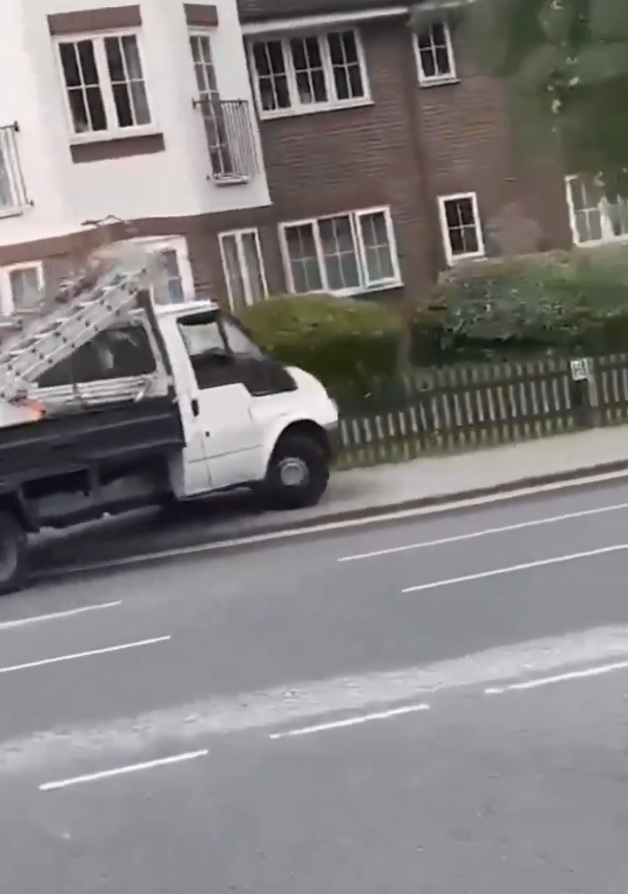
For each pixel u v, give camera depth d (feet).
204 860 19.99
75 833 21.81
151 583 41.68
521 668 26.89
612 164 71.00
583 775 21.24
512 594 32.83
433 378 58.18
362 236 84.12
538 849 18.89
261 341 61.41
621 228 88.17
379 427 58.03
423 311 72.84
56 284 56.13
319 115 82.89
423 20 83.15
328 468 55.47
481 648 28.58
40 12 68.49
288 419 48.98
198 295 71.92
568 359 59.00
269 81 81.97
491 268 73.10
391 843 19.65
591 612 30.25
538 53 70.33
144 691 29.12
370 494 50.80
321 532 46.19
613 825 19.36
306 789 22.12
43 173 68.95
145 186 70.90
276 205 82.07
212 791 22.70
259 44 81.61
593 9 68.59
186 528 49.55
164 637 33.94
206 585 39.88
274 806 21.62
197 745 25.13
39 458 43.06
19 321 46.62
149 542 48.24
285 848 19.97
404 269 85.15
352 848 19.65
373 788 21.77
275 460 48.98
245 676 29.04
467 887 18.01
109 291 45.03
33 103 68.59
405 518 46.83
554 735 23.07
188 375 46.26
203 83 74.18
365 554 40.86
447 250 85.66
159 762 24.54
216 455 46.93
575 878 17.94
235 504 52.47
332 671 28.45
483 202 85.97
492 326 70.54
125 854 20.66
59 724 27.63
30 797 23.79
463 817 20.22
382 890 18.20
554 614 30.48
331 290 83.46
